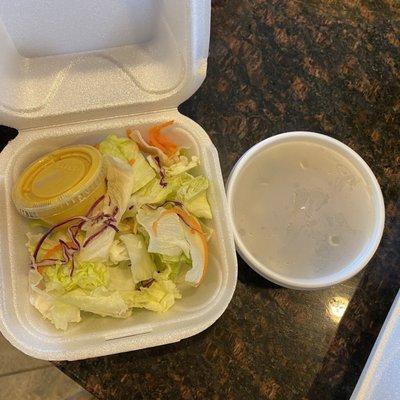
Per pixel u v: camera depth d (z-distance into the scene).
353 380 0.75
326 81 0.86
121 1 0.64
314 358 0.76
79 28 0.66
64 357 0.63
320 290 0.78
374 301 0.78
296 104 0.85
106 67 0.70
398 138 0.85
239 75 0.85
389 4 0.88
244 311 0.77
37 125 0.70
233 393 0.74
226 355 0.76
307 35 0.87
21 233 0.70
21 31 0.65
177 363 0.75
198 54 0.61
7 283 0.64
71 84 0.69
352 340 0.77
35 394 0.84
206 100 0.84
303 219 0.78
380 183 0.83
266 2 0.88
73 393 0.83
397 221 0.81
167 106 0.71
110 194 0.71
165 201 0.72
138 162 0.72
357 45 0.87
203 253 0.68
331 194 0.78
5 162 0.69
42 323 0.68
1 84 0.64
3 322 0.62
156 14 0.66
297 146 0.76
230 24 0.86
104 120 0.72
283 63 0.86
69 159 0.70
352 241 0.74
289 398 0.75
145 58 0.70
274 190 0.79
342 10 0.88
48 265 0.69
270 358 0.76
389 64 0.87
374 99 0.86
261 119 0.84
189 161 0.74
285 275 0.71
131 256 0.69
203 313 0.66
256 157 0.75
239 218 0.77
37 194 0.67
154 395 0.74
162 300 0.69
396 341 0.65
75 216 0.69
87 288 0.68
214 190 0.70
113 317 0.70
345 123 0.85
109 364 0.75
